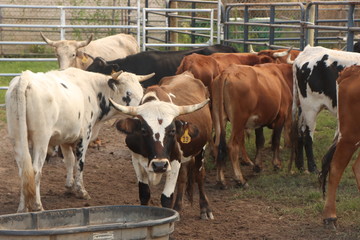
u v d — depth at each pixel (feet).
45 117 23.80
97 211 20.10
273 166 34.14
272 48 49.60
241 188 30.40
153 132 20.62
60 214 19.62
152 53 41.88
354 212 25.64
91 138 30.17
